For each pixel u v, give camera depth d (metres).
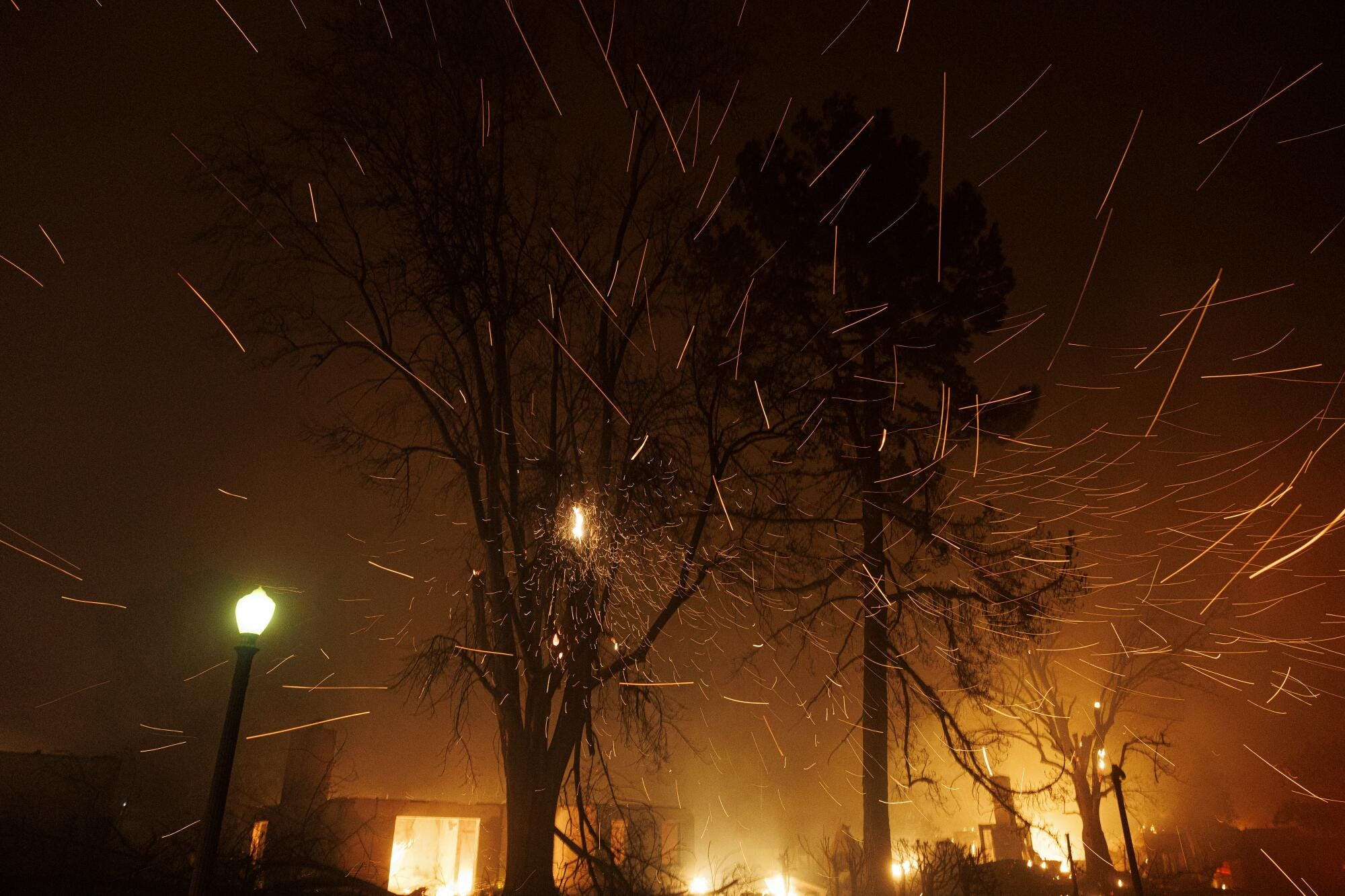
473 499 14.01
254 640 8.06
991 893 15.99
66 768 13.59
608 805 13.72
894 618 18.47
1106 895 22.25
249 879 11.05
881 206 19.84
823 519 15.66
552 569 13.75
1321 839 32.12
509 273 14.63
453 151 14.40
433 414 14.34
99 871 11.20
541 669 13.47
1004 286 20.30
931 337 19.62
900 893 16.88
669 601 13.84
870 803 17.38
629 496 14.06
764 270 16.88
